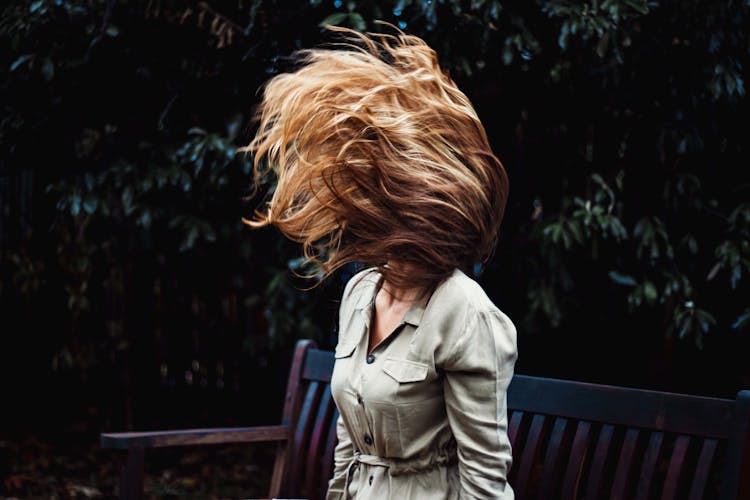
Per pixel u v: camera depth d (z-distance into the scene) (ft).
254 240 12.33
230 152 10.03
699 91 9.80
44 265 15.62
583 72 10.27
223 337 15.85
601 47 9.09
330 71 4.99
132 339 15.19
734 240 10.09
